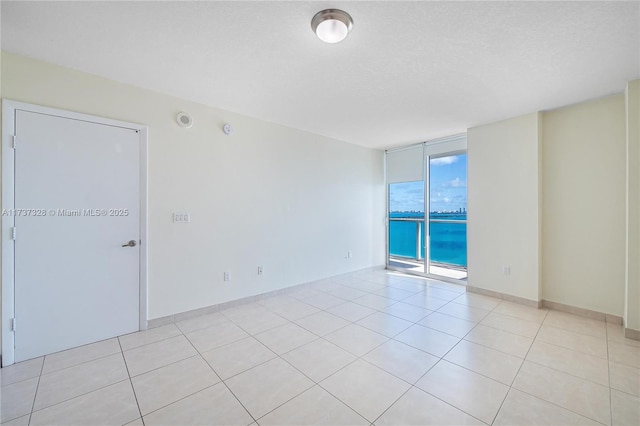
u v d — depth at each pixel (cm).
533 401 173
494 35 188
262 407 169
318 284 442
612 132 293
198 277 311
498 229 371
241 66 231
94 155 247
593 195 306
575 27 179
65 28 183
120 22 177
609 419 158
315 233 438
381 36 190
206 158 315
